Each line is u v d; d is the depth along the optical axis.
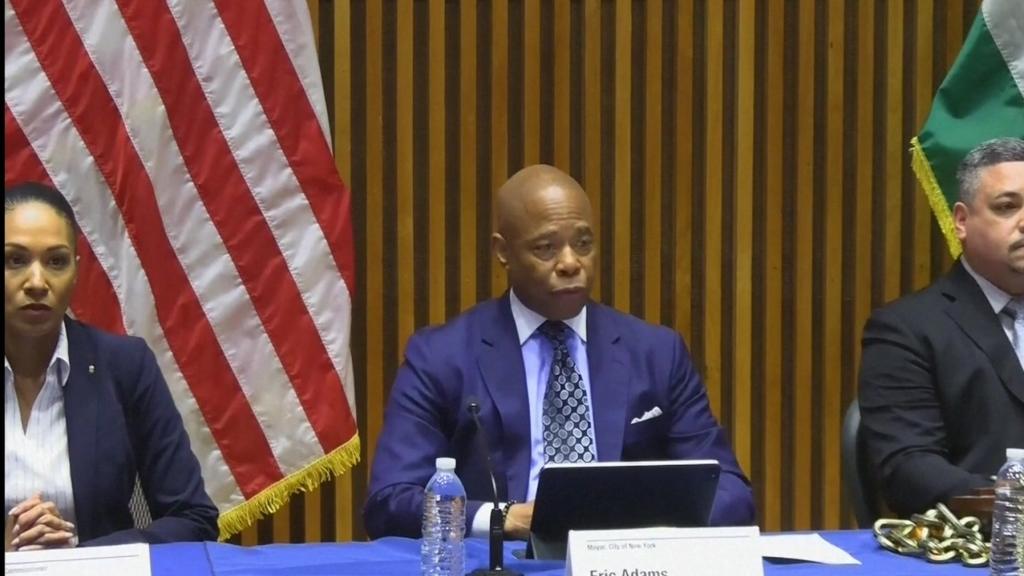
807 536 3.46
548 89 5.89
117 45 4.91
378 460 3.98
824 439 6.07
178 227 4.98
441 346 4.12
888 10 5.97
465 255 5.82
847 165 6.09
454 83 5.87
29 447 3.80
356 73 5.79
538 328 4.14
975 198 4.45
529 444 4.02
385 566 3.06
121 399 3.96
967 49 5.34
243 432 5.06
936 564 3.11
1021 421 4.39
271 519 5.86
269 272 5.07
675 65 5.93
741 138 5.92
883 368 4.47
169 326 4.97
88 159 4.86
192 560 3.12
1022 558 2.93
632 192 5.99
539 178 4.02
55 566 2.67
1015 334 4.51
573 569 2.64
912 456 4.25
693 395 4.22
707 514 3.17
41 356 3.86
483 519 3.57
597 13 5.81
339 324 5.14
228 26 5.03
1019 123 5.30
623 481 3.07
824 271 6.05
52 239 3.75
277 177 5.07
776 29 5.93
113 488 3.84
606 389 4.09
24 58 4.80
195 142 4.99
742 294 5.96
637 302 6.04
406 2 5.70
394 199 5.85
